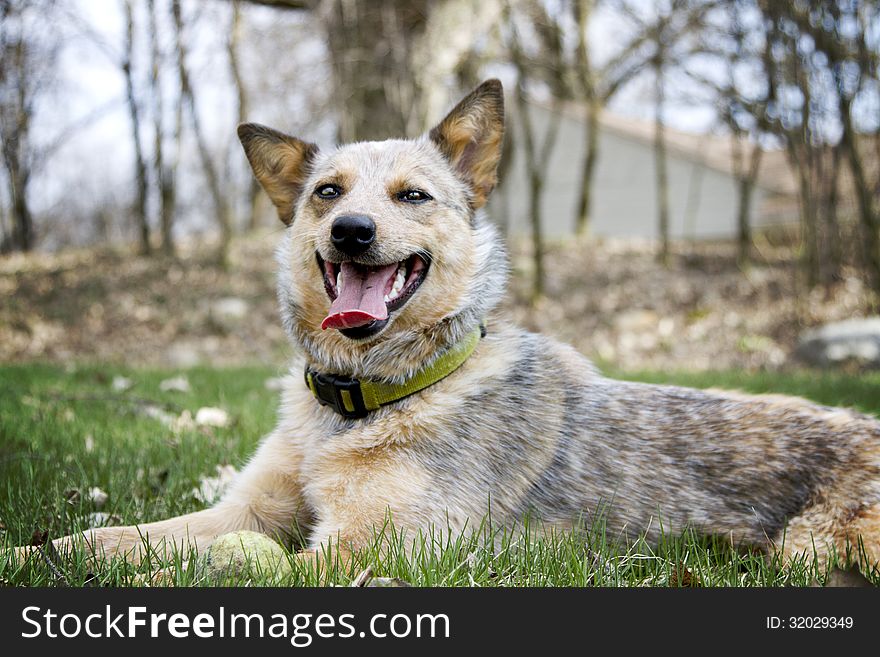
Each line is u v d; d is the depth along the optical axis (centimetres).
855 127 1435
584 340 1553
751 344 1427
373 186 374
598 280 1889
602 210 2995
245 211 3397
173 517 402
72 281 1916
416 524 333
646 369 1189
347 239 348
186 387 852
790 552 347
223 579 302
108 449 503
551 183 3050
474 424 357
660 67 1930
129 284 1886
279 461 378
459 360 368
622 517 362
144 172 2052
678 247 2186
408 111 1817
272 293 1842
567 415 380
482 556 321
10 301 1781
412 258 372
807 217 1578
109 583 299
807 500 359
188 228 3569
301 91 2300
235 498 376
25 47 1939
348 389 358
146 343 1584
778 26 1450
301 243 381
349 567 310
